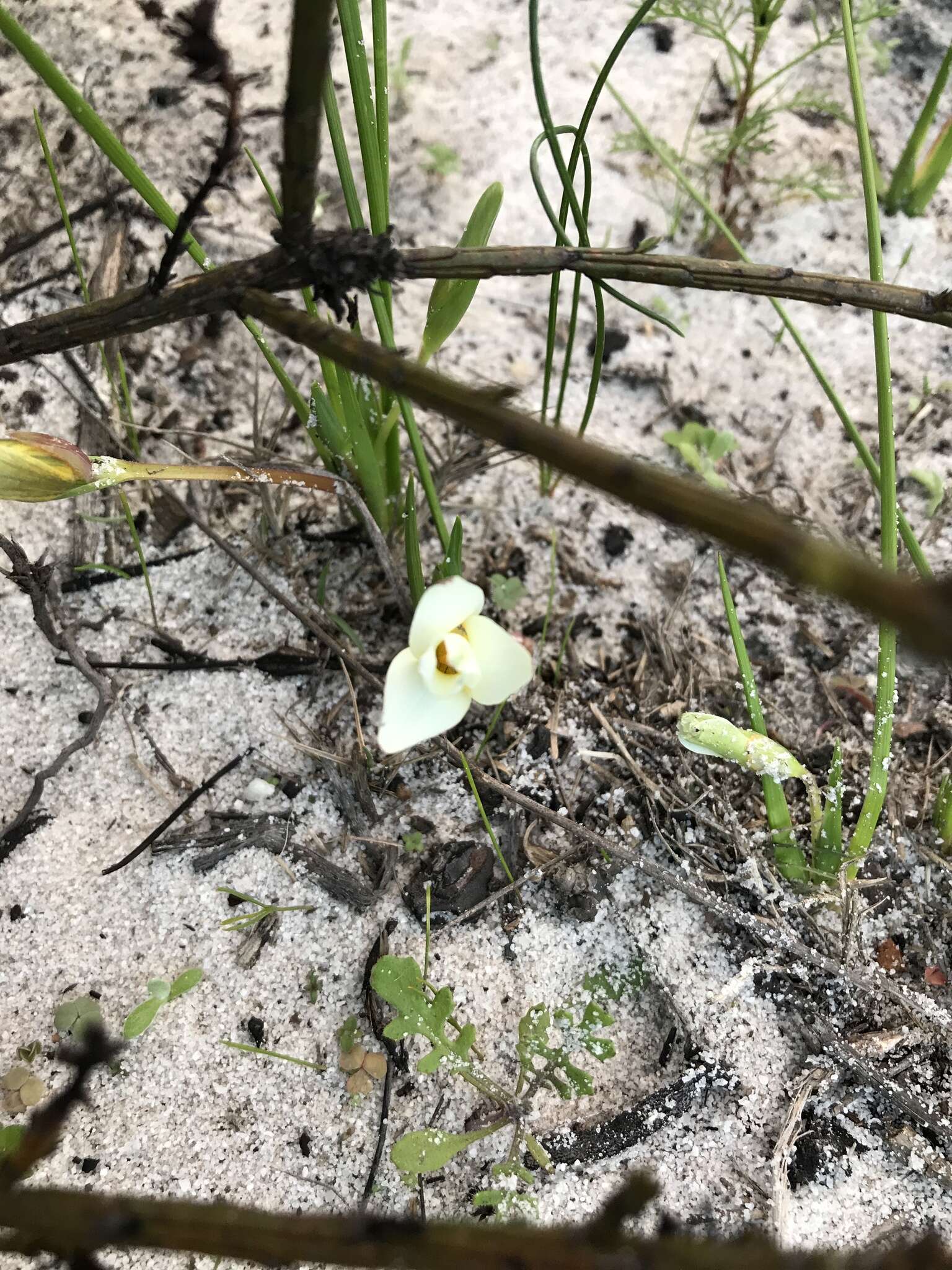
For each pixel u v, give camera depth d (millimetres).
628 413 287
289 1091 199
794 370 294
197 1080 199
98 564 245
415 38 329
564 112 321
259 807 226
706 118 324
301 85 90
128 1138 193
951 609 55
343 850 223
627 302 183
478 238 180
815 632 257
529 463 276
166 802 226
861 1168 195
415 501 246
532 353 292
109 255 276
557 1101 201
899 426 287
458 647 144
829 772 235
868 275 307
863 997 203
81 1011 199
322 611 247
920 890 220
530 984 213
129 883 217
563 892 219
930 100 286
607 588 260
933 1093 198
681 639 254
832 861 211
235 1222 83
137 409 265
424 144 312
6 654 239
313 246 109
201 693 239
